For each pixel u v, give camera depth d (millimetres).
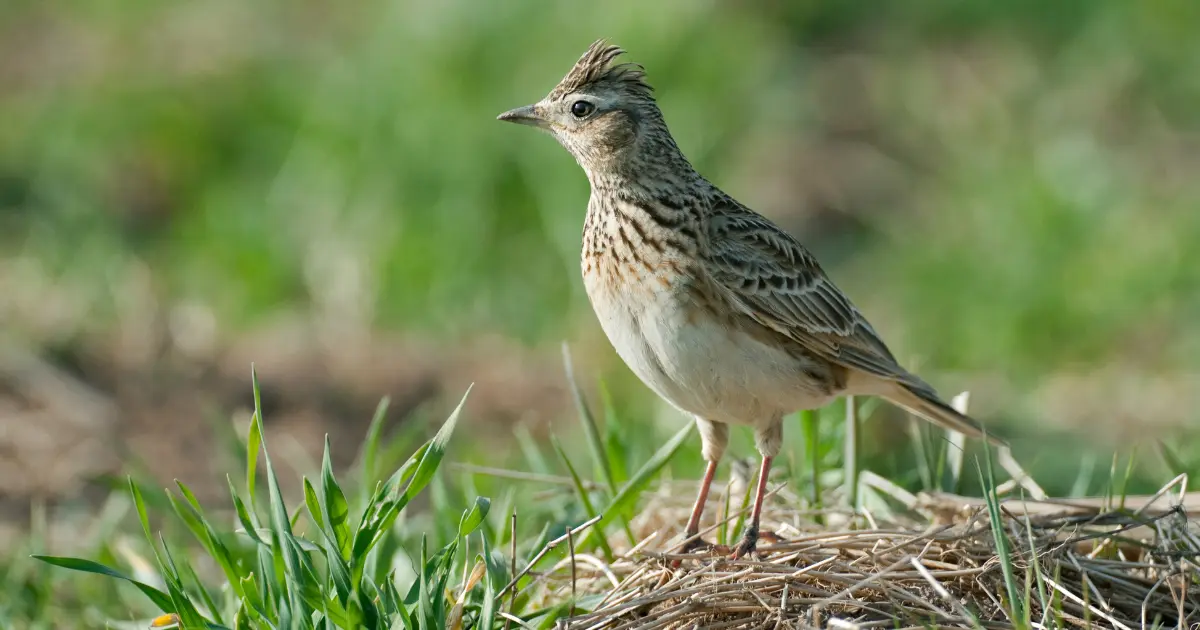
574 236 16500
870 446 11820
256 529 7516
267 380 14547
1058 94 20125
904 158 18984
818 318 9219
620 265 8922
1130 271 16453
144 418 13594
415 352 15500
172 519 10562
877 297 16688
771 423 9078
